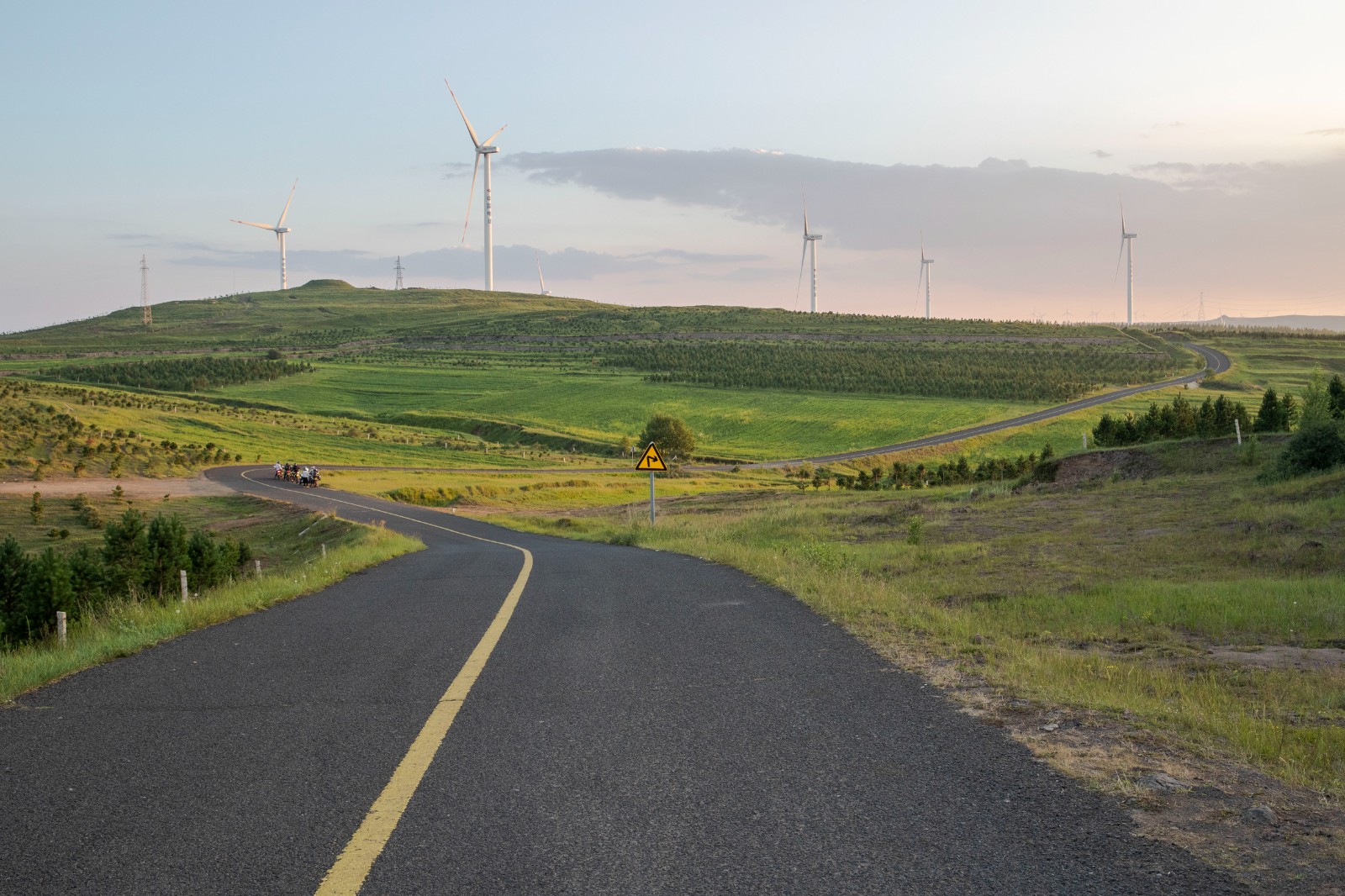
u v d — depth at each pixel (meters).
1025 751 4.46
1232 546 19.44
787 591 11.84
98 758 4.48
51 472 79.94
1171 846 3.24
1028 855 3.17
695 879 3.00
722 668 6.71
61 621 10.06
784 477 94.12
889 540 26.06
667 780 4.08
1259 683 8.06
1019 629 11.25
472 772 4.21
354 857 3.20
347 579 15.34
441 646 7.82
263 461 101.12
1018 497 35.72
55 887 2.98
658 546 23.52
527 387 184.12
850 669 6.65
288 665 7.00
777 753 4.48
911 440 122.00
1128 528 23.95
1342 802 3.75
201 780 4.11
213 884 2.99
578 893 2.90
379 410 164.00
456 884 2.97
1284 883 2.90
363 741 4.77
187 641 8.28
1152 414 58.59
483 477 89.50
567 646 7.75
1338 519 21.16
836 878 2.99
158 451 97.00
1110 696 6.01
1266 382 149.88
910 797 3.81
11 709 5.60
